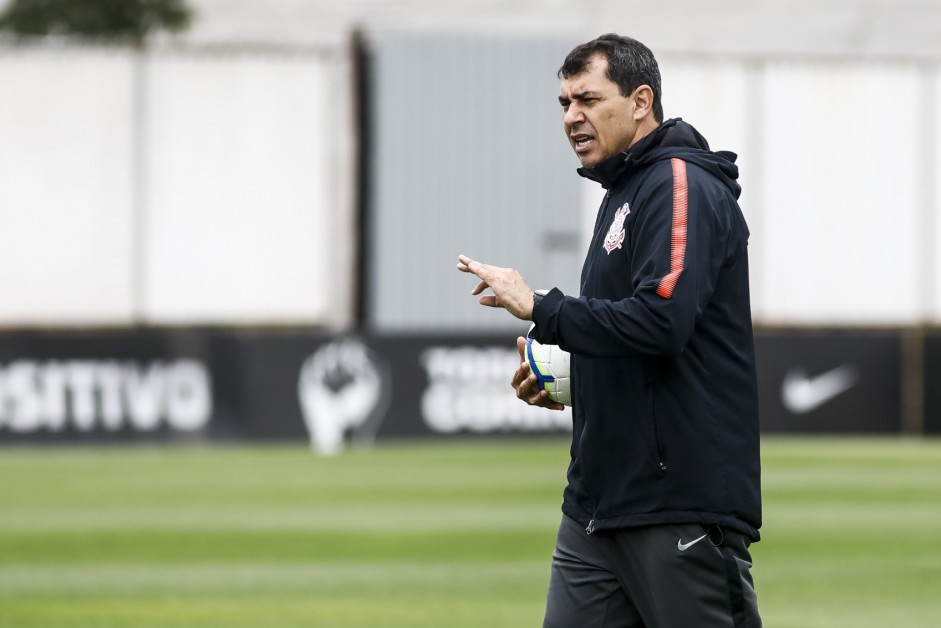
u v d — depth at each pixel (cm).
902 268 7062
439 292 6831
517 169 6825
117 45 6762
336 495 4234
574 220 6838
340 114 6812
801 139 7019
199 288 6831
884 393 6269
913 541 3444
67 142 6769
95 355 5728
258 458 5259
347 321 6850
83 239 6788
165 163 6800
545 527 3647
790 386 6234
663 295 1260
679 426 1308
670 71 6994
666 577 1322
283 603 2694
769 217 7019
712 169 1328
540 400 1500
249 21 7750
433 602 2705
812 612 2628
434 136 6812
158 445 5738
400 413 5866
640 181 1338
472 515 3841
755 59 6988
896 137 7044
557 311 1286
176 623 2511
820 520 3772
